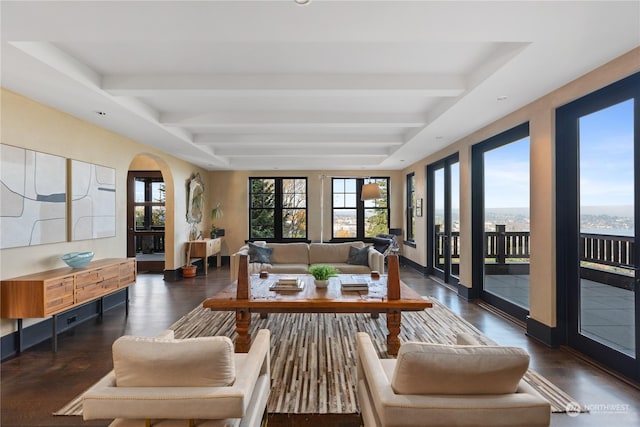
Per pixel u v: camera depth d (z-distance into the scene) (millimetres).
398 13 2018
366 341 2123
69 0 1876
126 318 4367
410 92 3371
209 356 1439
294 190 9078
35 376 2836
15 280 3145
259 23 2117
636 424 2174
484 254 5012
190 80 3301
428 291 5715
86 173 4219
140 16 2037
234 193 8930
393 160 7410
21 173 3307
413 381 1401
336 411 2357
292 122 4496
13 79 2949
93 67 3121
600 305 2988
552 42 2350
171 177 6723
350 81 3318
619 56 2562
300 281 3873
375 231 9102
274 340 3625
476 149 5074
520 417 1337
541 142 3465
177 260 6945
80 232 4109
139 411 1380
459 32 2227
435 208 6902
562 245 3352
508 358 1366
